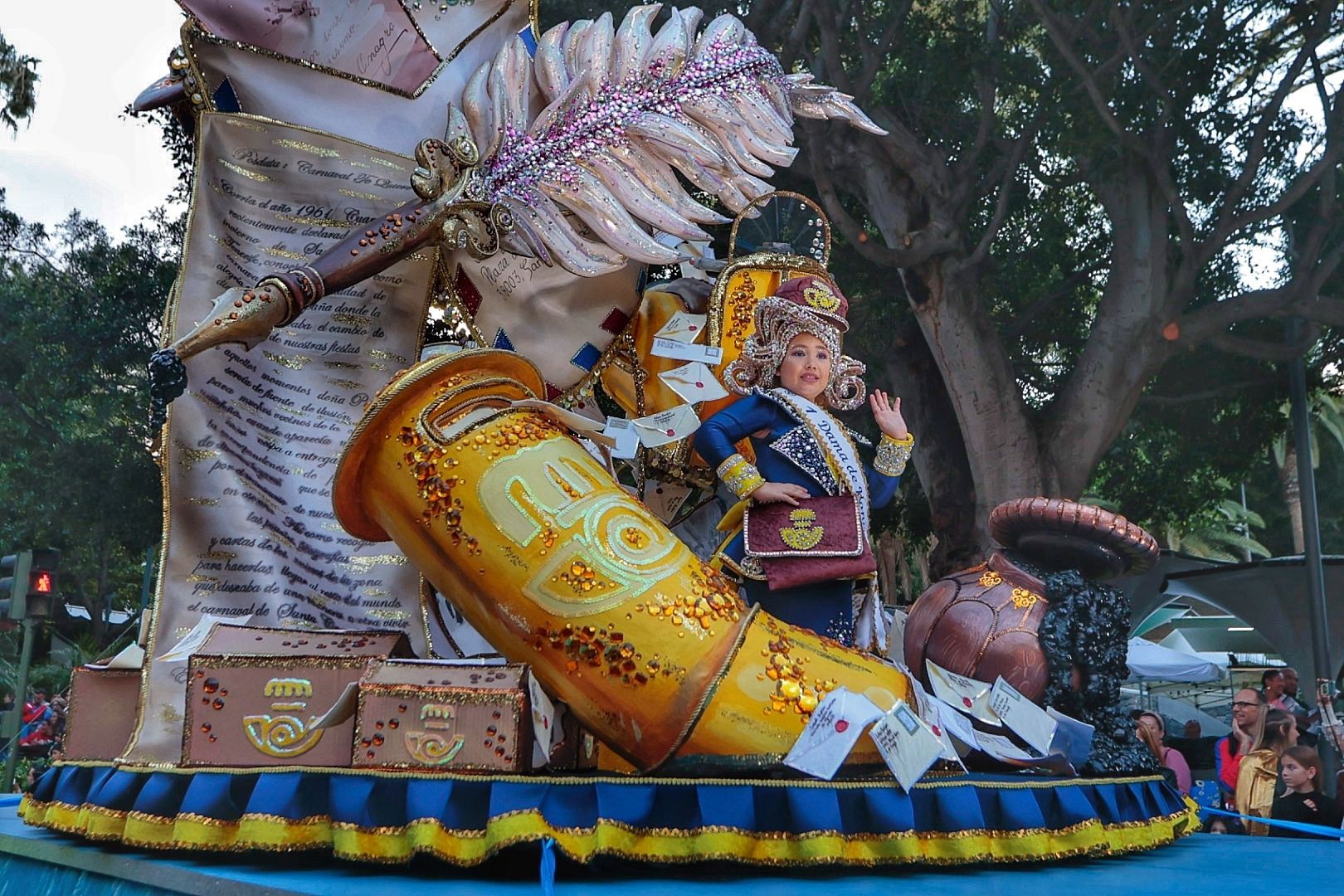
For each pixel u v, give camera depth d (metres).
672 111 4.14
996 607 4.37
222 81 3.96
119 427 24.39
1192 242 15.57
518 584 3.04
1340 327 16.75
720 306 4.17
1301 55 15.08
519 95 4.04
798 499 3.54
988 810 3.29
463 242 3.86
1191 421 19.75
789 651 3.11
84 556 30.84
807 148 15.24
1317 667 14.87
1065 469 16.05
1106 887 2.90
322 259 3.68
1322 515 31.12
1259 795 7.56
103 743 3.70
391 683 2.94
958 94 16.48
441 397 3.26
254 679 3.07
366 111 4.07
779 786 2.94
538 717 2.98
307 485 3.97
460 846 2.71
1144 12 15.69
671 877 2.83
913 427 18.03
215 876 2.67
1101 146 15.95
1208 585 16.31
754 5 14.63
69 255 24.36
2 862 3.82
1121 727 4.26
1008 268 18.25
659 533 3.18
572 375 4.34
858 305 17.95
